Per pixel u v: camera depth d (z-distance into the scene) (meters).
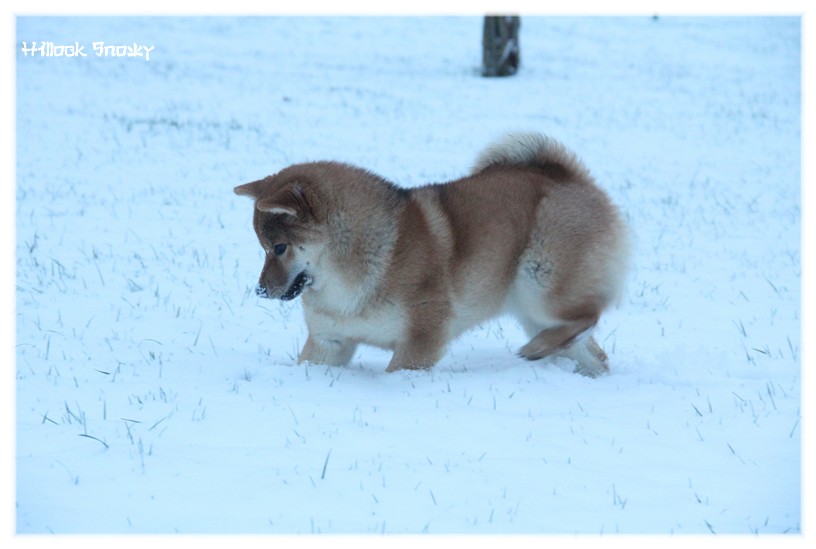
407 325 6.86
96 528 4.29
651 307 9.98
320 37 37.81
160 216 13.17
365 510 4.55
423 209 6.93
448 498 4.72
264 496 4.66
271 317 9.09
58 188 14.48
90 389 6.25
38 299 9.09
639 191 16.69
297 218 6.52
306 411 5.91
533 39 38.75
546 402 6.37
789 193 16.77
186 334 8.26
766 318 9.54
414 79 29.94
